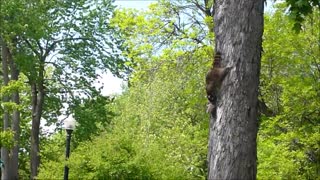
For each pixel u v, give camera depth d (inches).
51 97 1378.0
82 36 1320.1
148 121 1050.1
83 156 724.7
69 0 1293.1
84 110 1360.7
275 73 701.3
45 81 1381.6
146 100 1082.1
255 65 281.3
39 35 1201.4
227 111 275.6
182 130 981.8
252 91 279.0
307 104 653.9
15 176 1223.5
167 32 794.2
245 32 281.0
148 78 829.8
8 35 1165.7
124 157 707.4
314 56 666.8
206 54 738.2
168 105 1037.2
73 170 725.9
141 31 788.6
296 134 626.8
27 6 1194.0
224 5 285.6
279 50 674.2
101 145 719.7
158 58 768.9
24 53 1245.1
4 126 1177.4
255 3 284.0
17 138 1221.7
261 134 688.4
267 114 707.4
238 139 273.1
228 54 280.7
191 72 792.9
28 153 1601.9
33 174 1350.9
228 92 276.8
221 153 273.7
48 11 1280.8
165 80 871.7
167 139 950.4
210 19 734.5
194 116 1011.3
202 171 933.8
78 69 1347.2
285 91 649.0
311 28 665.0
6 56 1226.0
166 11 800.3
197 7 813.9
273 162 619.8
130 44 800.3
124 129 1035.9
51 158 1534.2
